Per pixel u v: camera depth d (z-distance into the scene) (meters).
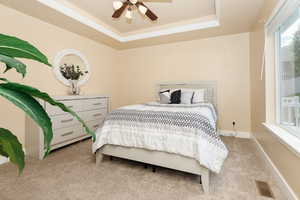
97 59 3.62
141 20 3.02
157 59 3.85
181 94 3.02
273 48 1.97
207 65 3.35
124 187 1.50
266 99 2.00
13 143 0.45
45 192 1.42
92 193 1.41
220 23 2.64
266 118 2.00
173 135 1.56
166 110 1.94
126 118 1.83
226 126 3.21
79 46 3.16
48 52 2.61
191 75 3.50
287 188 1.34
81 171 1.80
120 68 4.27
